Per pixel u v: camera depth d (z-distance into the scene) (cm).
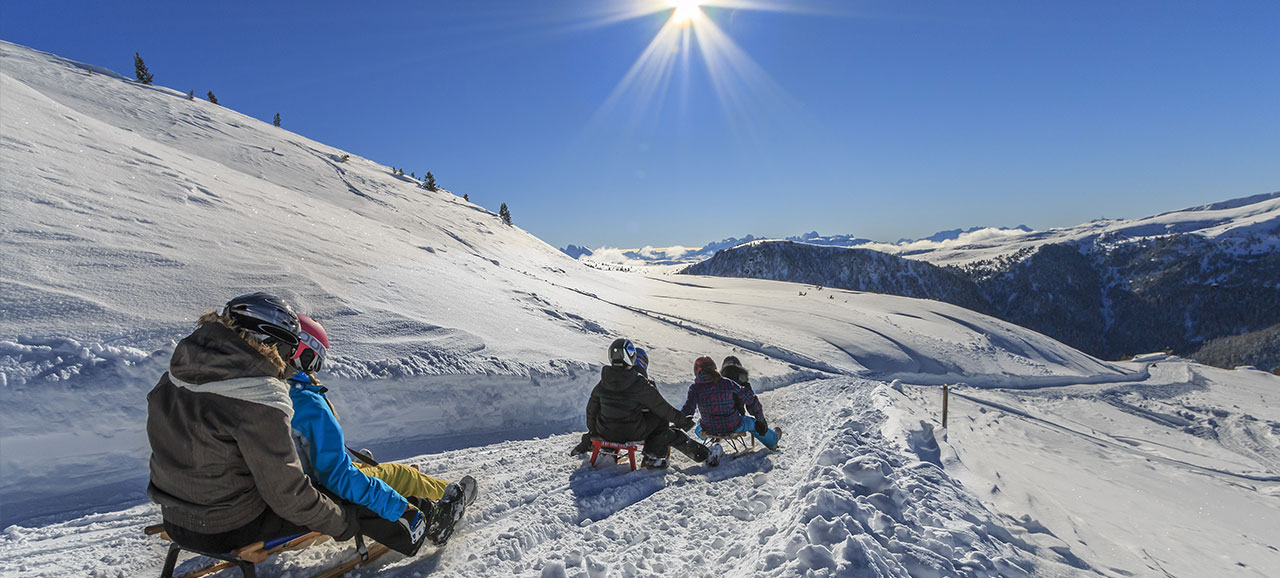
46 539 339
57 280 639
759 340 2205
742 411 613
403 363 734
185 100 4281
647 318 2083
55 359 496
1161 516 591
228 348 204
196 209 1141
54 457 444
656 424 519
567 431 787
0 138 1013
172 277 755
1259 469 1525
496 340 961
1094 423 2309
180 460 205
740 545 344
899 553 299
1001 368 3062
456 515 310
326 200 2523
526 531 350
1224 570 414
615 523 386
